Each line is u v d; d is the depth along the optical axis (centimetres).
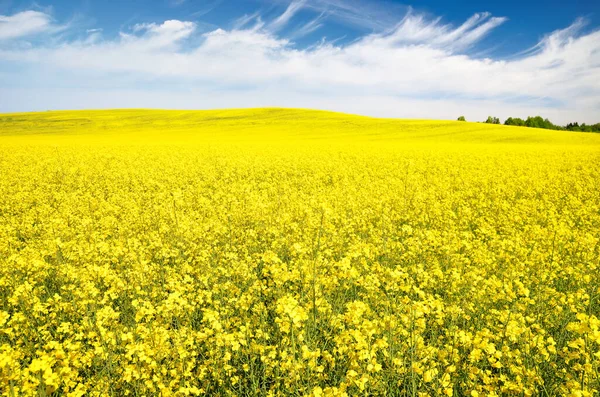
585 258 776
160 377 427
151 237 973
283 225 1010
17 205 1531
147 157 3284
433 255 825
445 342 534
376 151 3759
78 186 2055
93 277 661
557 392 438
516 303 548
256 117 8819
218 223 1020
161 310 528
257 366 499
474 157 3244
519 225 1191
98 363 468
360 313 464
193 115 9381
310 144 4734
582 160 2962
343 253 848
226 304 625
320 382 458
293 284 703
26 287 580
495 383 435
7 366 358
